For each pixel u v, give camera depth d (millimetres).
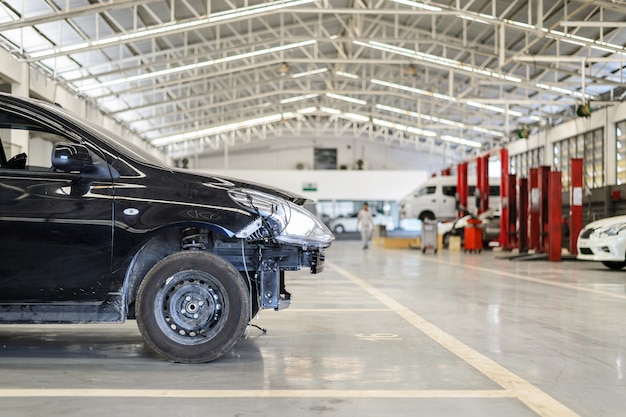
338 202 40281
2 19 16266
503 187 23203
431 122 38406
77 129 3967
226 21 17312
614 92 24078
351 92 29969
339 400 3041
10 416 2750
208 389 3236
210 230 4055
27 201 3814
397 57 27531
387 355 4133
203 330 3850
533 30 17172
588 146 26172
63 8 16328
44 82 19906
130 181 3883
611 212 22094
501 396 3143
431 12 17156
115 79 25125
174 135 37031
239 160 47250
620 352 4301
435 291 8352
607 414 2852
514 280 10133
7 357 4016
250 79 32156
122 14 18453
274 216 3865
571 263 14969
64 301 3854
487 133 38000
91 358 3986
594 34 19141
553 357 4117
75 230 3805
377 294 7957
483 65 25469
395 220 40438
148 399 3039
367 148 47875
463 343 4590
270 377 3504
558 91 23656
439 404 2984
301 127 46812
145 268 4109
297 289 8594
